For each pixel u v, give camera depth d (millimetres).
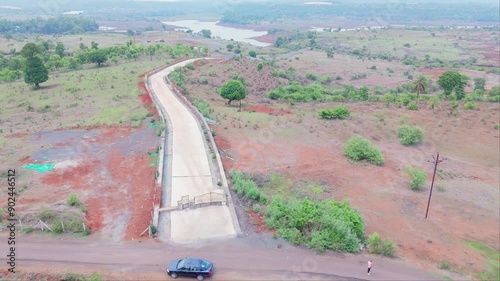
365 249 27094
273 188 37094
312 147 47219
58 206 30203
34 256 24797
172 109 55062
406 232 31250
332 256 25734
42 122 51719
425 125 58312
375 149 44719
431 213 34875
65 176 35688
